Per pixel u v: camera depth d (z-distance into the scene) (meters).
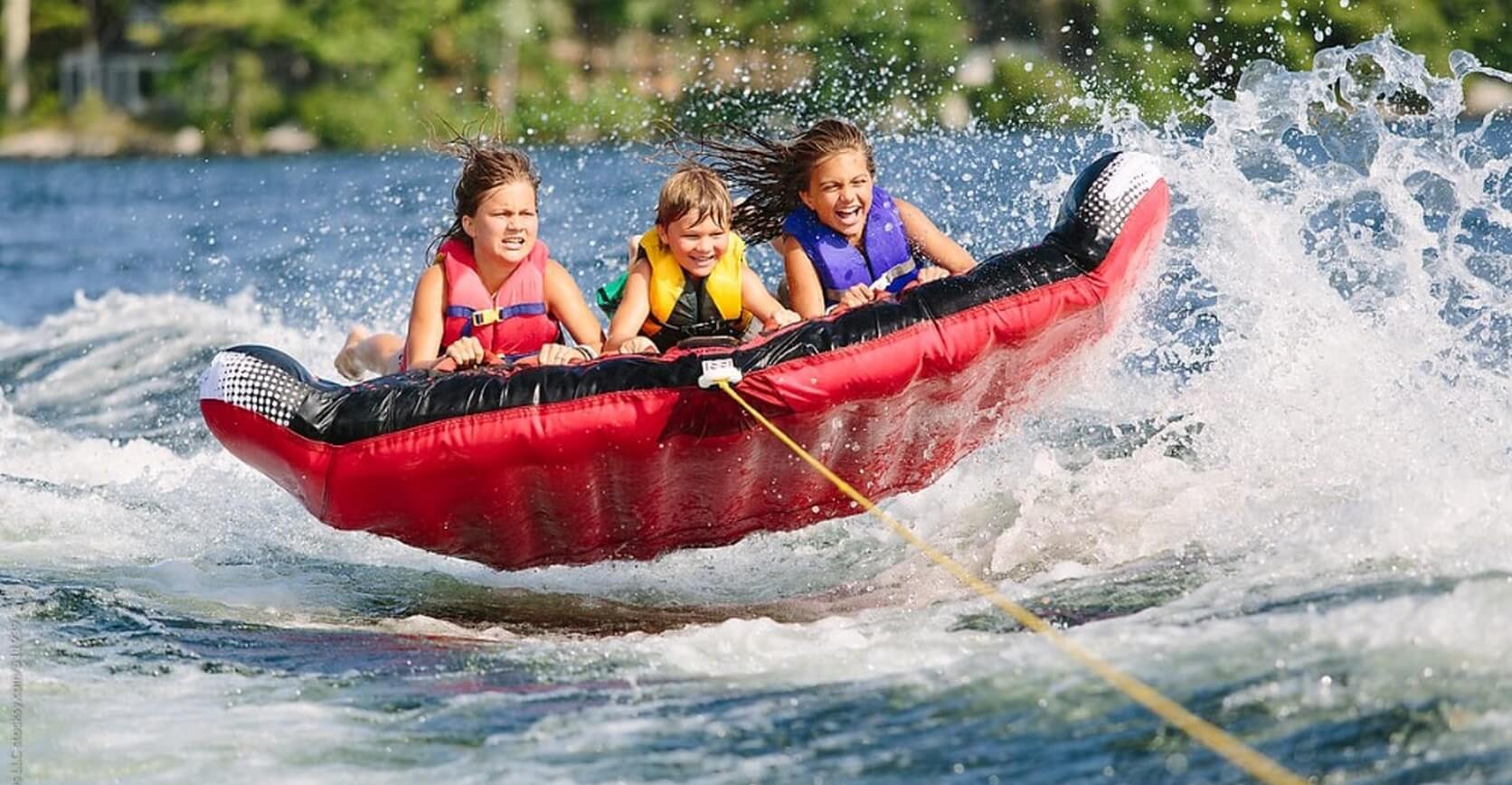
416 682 16.64
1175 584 18.09
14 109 181.62
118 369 36.69
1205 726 13.82
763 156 22.64
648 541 21.45
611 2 134.12
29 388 35.53
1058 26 89.94
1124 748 13.80
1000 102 88.81
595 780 13.92
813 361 19.19
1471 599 16.03
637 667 16.77
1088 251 20.44
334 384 19.97
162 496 26.03
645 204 51.97
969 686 15.35
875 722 14.73
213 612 19.83
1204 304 29.17
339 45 155.25
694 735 14.73
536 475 19.53
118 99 180.50
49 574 21.50
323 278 49.25
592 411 19.14
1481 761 13.02
